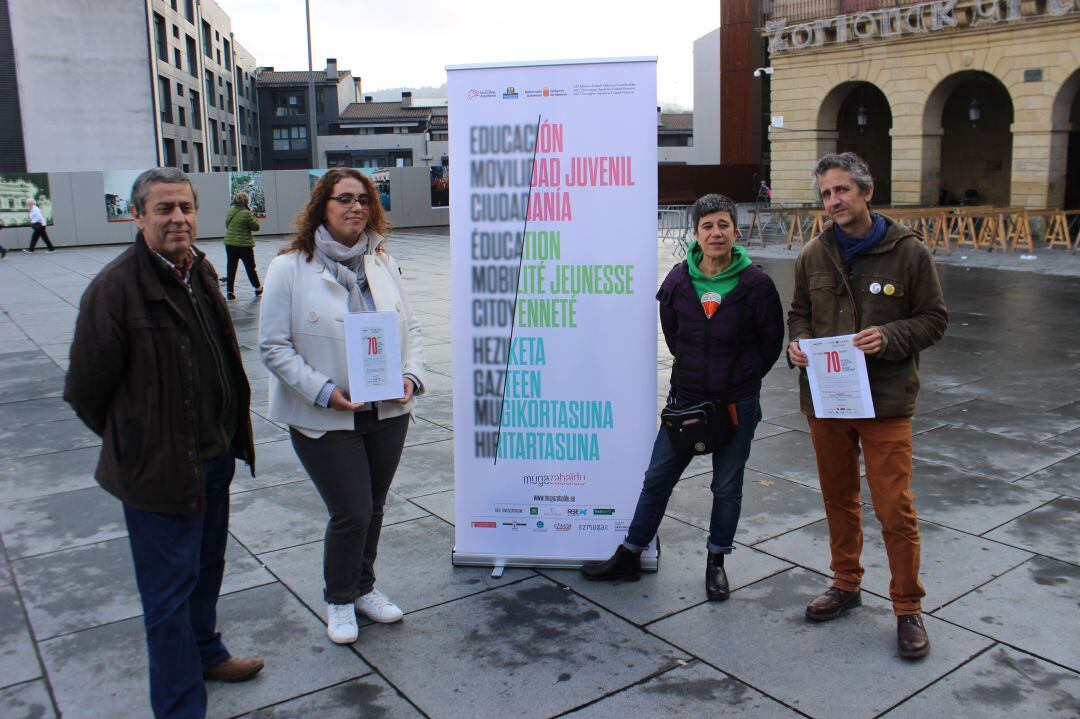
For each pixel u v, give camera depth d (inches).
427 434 252.1
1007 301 480.7
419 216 1359.5
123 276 104.5
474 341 159.3
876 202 1221.7
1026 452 223.3
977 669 125.0
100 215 1107.3
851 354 128.6
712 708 117.3
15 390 315.3
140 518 107.2
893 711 115.5
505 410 160.7
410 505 196.2
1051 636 133.3
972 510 184.1
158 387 105.8
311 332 130.0
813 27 994.7
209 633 125.1
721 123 1742.1
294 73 3036.4
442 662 130.4
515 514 163.3
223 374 115.6
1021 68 826.2
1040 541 167.8
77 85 1617.9
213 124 2301.9
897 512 129.0
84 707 120.0
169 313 107.1
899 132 944.3
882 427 130.8
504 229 155.4
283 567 163.8
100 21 1617.9
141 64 1659.7
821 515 185.8
